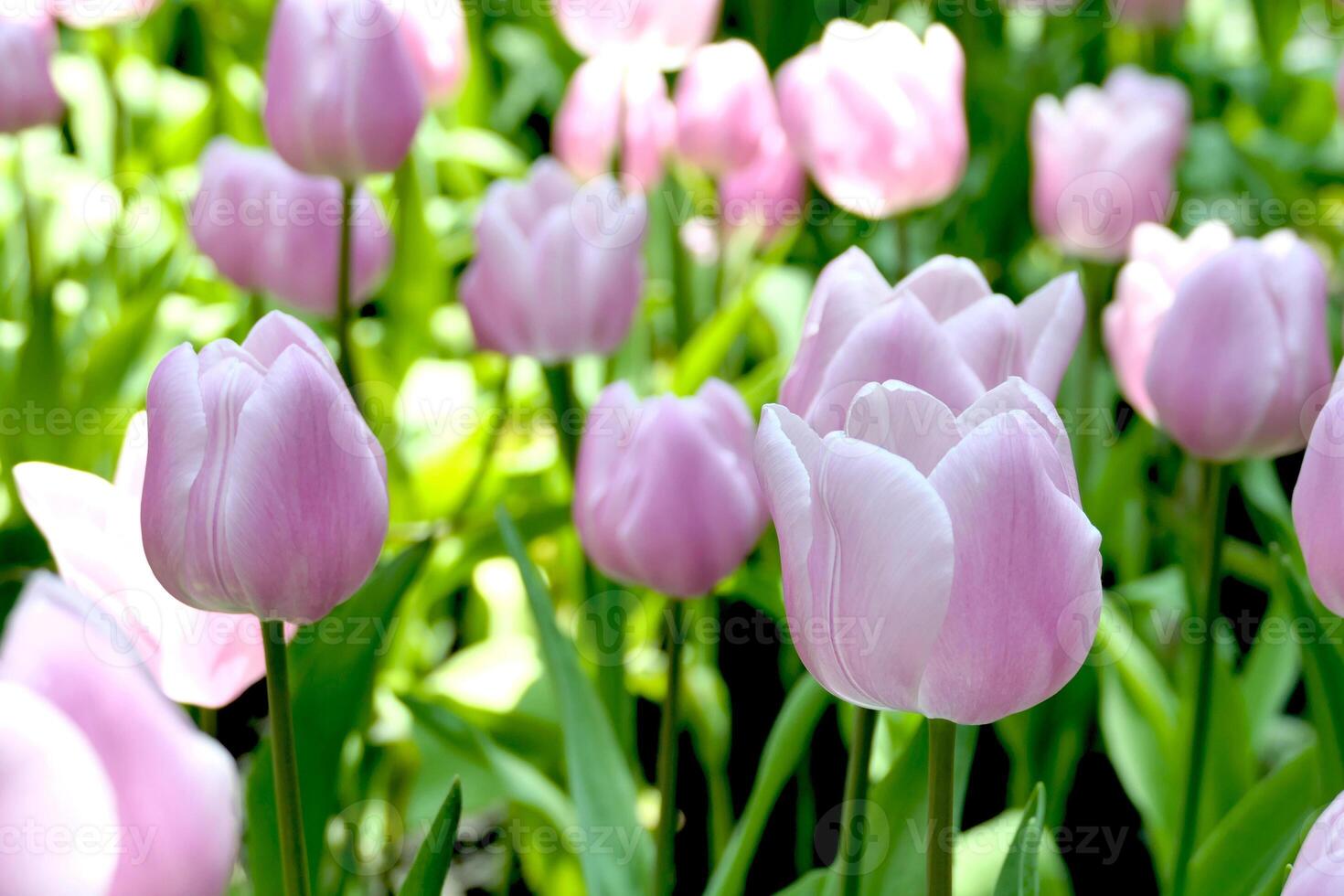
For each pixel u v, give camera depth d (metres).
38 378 1.33
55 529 0.99
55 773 0.79
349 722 1.06
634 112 1.39
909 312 0.99
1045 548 0.94
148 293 1.37
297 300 1.30
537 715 1.29
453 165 1.80
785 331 1.44
